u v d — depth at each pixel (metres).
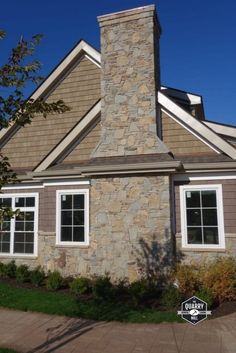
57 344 6.81
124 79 12.46
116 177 11.59
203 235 11.09
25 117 5.74
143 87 12.21
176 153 11.91
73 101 14.85
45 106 5.79
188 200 11.39
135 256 11.05
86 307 9.05
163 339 6.98
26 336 7.27
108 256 11.30
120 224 11.34
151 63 12.24
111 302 9.40
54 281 10.76
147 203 11.17
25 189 13.87
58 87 15.18
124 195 11.43
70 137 13.07
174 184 11.55
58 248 12.44
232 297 9.27
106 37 12.92
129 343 6.80
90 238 11.72
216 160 11.11
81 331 7.52
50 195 12.94
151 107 12.01
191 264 10.64
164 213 10.95
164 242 10.82
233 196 10.96
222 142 11.40
